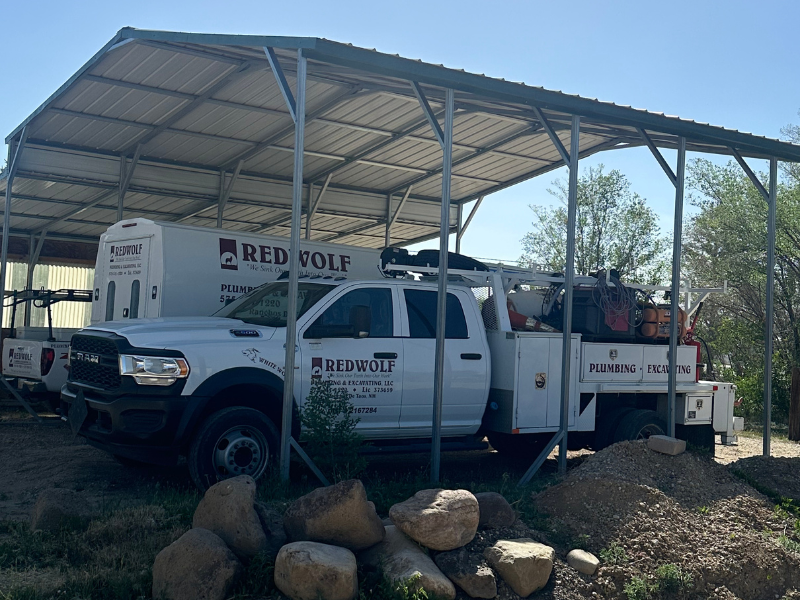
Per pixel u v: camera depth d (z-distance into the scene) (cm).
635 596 600
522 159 1625
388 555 578
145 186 1634
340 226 2089
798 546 711
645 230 2759
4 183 1577
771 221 1194
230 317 905
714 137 1093
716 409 1147
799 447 1474
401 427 880
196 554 516
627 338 1083
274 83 1197
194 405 754
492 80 886
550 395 960
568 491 728
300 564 516
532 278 1012
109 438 754
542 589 590
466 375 920
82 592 509
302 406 820
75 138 1438
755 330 2270
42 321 2642
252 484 586
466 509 599
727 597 628
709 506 743
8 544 589
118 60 1106
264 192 1798
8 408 1430
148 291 1064
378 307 889
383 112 1359
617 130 1160
